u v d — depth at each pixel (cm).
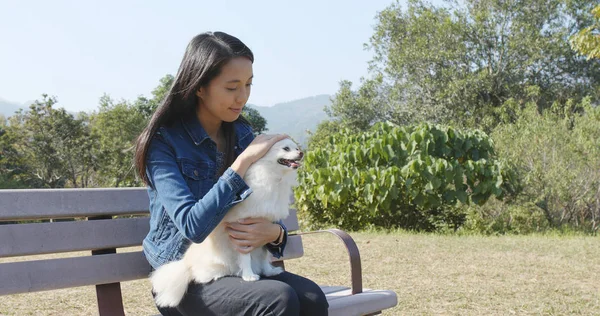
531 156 1087
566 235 927
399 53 2838
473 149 1019
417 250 709
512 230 1017
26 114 2967
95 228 262
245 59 241
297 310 216
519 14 2708
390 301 294
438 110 2616
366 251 700
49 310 404
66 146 2898
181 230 225
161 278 232
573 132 1111
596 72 2719
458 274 566
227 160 262
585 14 2712
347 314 264
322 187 988
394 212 988
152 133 241
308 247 733
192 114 255
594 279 550
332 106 3164
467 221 1024
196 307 232
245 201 234
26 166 2953
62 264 247
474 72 2683
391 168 945
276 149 238
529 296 479
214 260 235
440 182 935
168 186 232
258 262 251
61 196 252
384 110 2994
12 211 236
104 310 262
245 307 220
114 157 2933
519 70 2697
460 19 2756
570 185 1044
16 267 235
